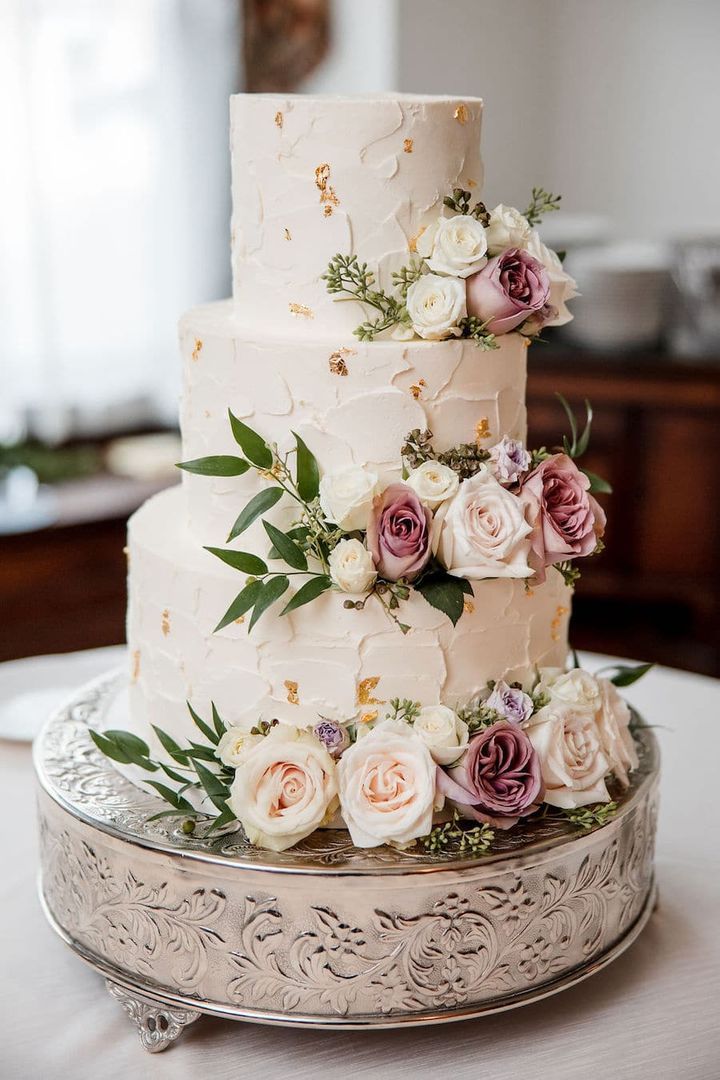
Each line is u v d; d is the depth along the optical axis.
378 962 1.58
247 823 1.59
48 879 1.84
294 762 1.60
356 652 1.67
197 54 4.68
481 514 1.58
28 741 2.41
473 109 1.71
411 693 1.69
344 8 4.61
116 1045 1.68
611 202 5.36
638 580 4.65
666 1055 1.65
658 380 4.38
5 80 4.39
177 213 4.84
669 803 2.27
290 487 1.69
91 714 2.09
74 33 4.50
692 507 4.51
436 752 1.60
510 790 1.61
